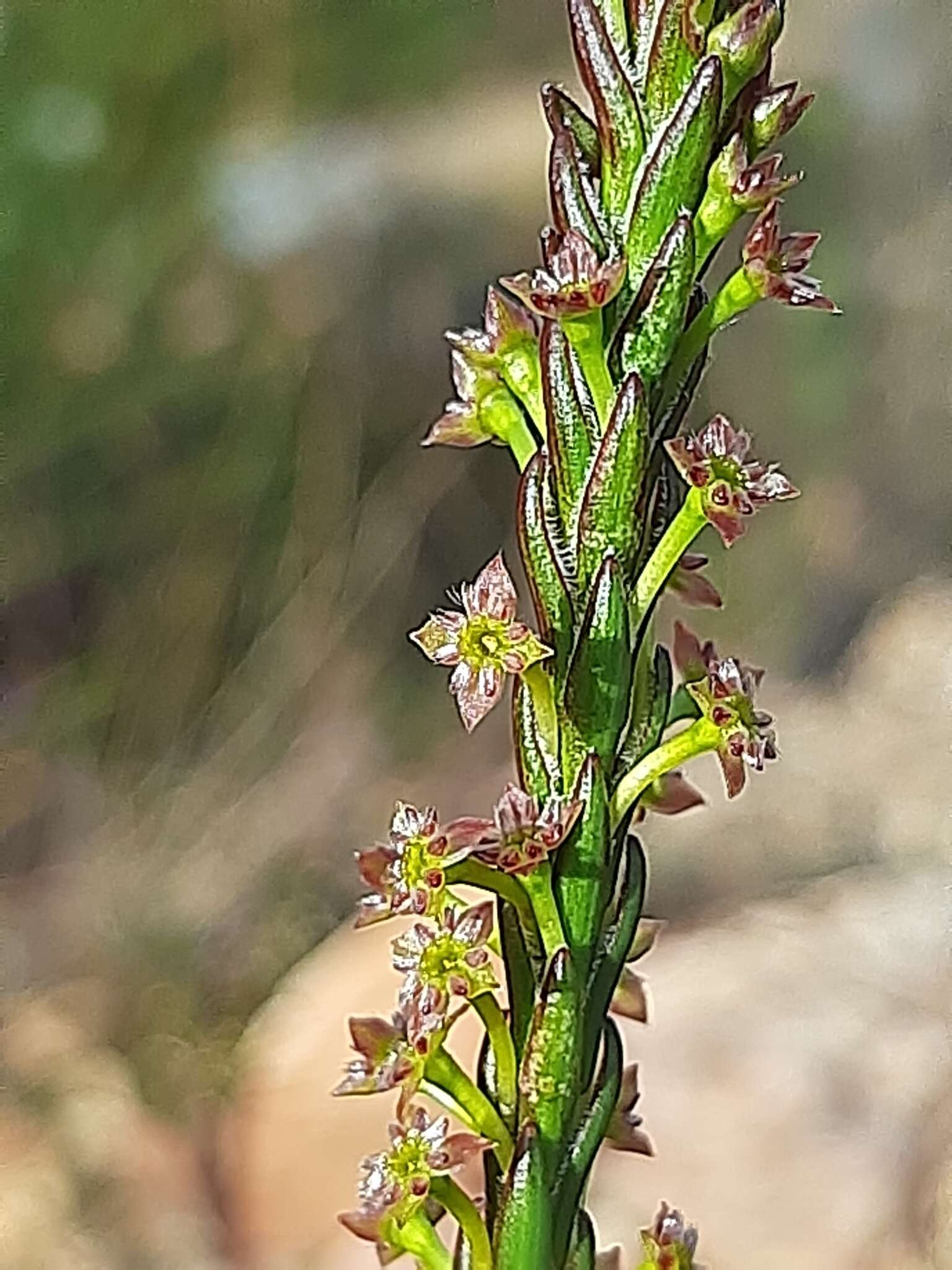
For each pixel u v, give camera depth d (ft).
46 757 0.81
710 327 0.16
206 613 0.85
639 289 0.16
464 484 0.94
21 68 0.80
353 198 0.95
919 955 0.56
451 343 0.18
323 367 0.89
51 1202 0.53
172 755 0.83
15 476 0.80
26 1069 0.61
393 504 0.90
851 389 1.03
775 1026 0.52
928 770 0.78
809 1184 0.46
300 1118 0.51
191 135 0.85
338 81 0.96
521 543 0.16
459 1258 0.16
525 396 0.17
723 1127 0.47
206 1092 0.57
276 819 0.81
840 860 0.71
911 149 1.03
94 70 0.81
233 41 0.86
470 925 0.15
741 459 0.15
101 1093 0.59
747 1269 0.43
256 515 0.86
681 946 0.59
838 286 1.03
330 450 0.88
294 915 0.75
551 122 0.16
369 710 0.87
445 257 0.99
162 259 0.83
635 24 0.16
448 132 1.03
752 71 0.16
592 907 0.15
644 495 0.16
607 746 0.16
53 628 0.82
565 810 0.15
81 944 0.71
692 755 0.16
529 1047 0.15
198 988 0.68
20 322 0.79
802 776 0.80
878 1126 0.47
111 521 0.83
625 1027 0.52
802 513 1.01
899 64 1.04
